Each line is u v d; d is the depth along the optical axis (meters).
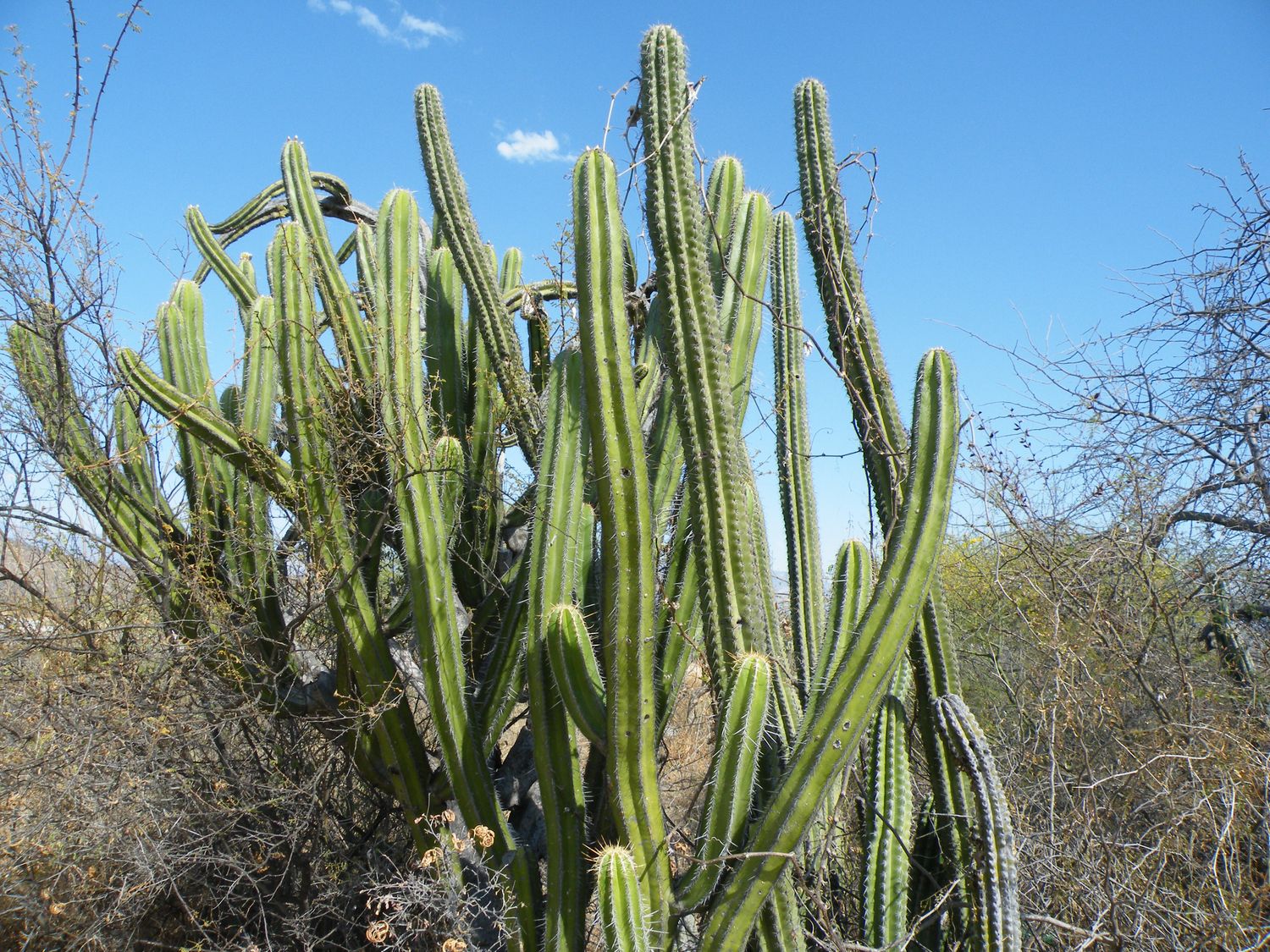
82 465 4.86
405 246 4.31
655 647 3.36
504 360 5.03
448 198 4.89
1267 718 4.57
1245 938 3.37
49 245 4.62
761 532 3.52
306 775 5.09
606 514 2.90
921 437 2.84
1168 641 5.03
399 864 5.05
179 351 5.29
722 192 4.07
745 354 3.86
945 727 2.94
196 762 4.82
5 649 4.92
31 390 4.96
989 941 2.71
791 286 4.16
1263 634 5.33
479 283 4.96
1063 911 3.71
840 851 4.12
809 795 2.66
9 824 4.47
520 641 4.16
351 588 4.46
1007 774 4.54
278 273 4.62
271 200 6.97
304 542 4.75
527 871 3.64
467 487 4.99
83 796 4.48
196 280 6.53
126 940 4.52
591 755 3.92
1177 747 4.17
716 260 4.00
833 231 3.64
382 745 4.53
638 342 4.96
